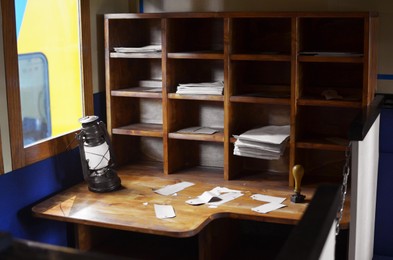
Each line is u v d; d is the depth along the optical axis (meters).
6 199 3.25
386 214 3.95
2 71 3.13
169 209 3.32
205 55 3.76
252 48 4.03
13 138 3.23
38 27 3.47
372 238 3.84
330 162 3.93
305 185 3.75
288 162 4.01
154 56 3.90
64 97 3.76
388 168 3.90
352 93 3.79
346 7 3.81
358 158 2.82
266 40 3.99
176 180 3.89
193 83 4.08
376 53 3.78
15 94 3.22
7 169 3.23
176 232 2.99
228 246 3.88
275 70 4.00
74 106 3.87
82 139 3.60
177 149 4.12
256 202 3.43
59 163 3.70
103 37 4.11
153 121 4.33
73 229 3.87
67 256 0.96
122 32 4.14
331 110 3.89
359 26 3.76
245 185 3.77
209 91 3.81
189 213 3.26
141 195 3.59
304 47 3.73
